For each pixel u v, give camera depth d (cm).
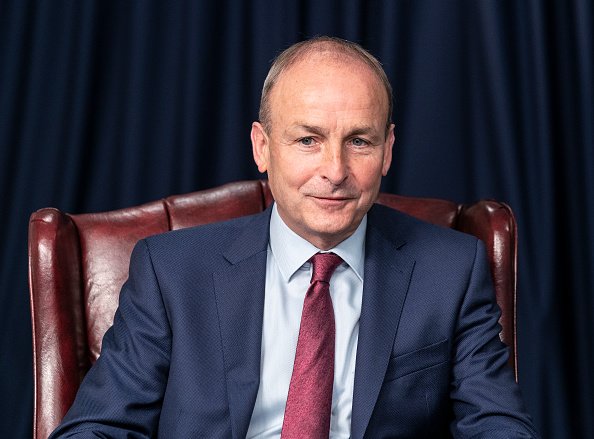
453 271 172
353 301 170
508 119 247
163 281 167
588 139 248
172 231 177
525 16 250
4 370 249
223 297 167
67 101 247
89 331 184
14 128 250
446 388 169
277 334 167
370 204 160
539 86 249
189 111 249
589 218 249
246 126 256
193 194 202
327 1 253
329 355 161
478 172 255
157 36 249
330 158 153
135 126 248
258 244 171
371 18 257
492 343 171
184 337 163
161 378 166
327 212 156
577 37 249
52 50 247
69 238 185
